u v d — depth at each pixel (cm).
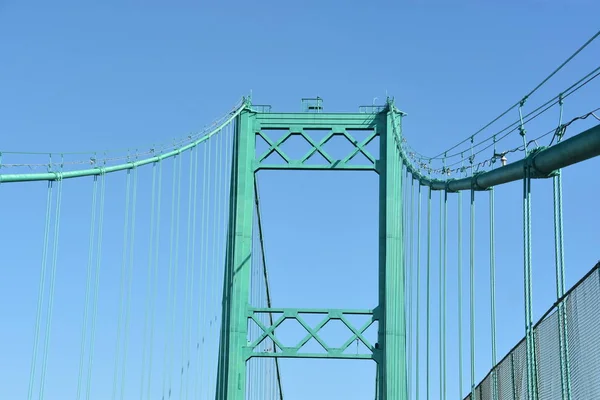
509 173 1966
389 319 3447
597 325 1397
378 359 3441
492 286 2169
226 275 3538
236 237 3566
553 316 1677
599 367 1391
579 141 1519
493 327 2130
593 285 1417
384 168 3594
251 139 3650
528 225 1761
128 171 2709
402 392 3372
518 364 1997
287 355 3469
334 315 3500
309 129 3650
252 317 3519
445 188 2612
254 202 3791
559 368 1620
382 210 3559
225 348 3475
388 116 3631
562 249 1661
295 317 3509
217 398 3431
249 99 3684
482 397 2536
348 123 3641
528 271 1766
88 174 2425
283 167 3616
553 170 1688
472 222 2291
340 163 3609
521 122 1805
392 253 3509
